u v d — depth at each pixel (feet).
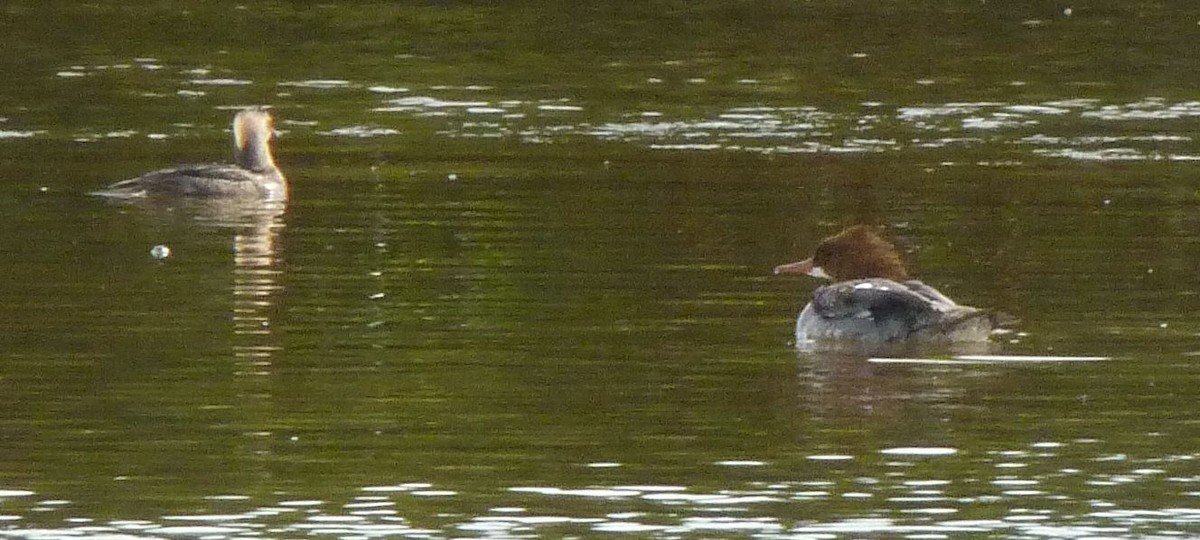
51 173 339.77
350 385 204.95
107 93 426.10
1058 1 545.44
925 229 288.51
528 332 227.20
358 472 177.68
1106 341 222.48
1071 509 168.76
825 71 451.94
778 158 351.87
